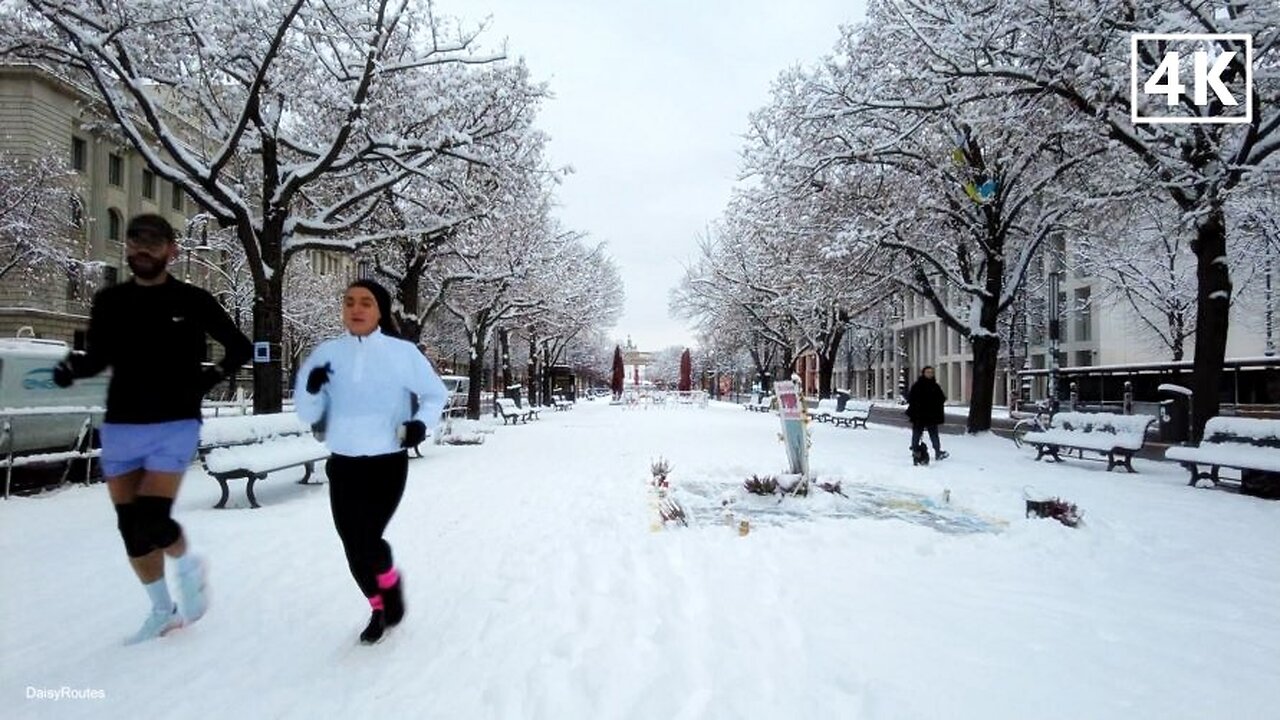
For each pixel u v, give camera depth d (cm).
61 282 3722
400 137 1595
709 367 8362
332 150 1397
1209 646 383
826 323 3525
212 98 1489
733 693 313
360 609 440
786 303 3139
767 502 829
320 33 1373
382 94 1530
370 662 355
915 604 447
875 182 1855
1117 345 4625
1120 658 364
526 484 981
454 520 720
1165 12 1191
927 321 6800
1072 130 1316
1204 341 1334
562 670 343
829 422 2981
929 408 1270
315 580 504
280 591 477
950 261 2289
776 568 531
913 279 2150
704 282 3997
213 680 334
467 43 1542
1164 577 524
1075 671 346
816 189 1902
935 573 525
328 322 4669
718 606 438
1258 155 1262
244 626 408
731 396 8025
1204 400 1325
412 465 1235
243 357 392
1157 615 436
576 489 931
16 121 3538
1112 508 817
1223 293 1320
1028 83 1284
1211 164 1275
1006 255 2317
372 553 375
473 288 2680
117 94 1402
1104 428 1248
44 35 1327
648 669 342
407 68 1496
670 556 565
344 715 299
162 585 387
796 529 671
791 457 902
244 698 315
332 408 378
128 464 369
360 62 1540
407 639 386
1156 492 946
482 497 867
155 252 362
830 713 296
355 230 2000
